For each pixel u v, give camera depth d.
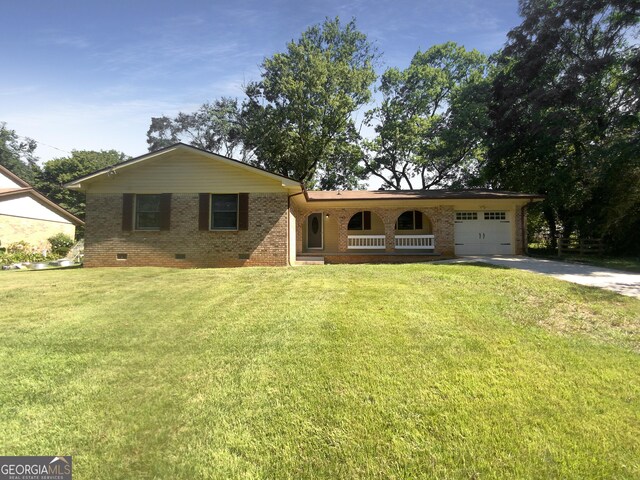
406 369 3.58
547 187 19.30
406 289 7.07
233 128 34.16
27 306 6.40
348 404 2.99
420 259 16.11
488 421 2.74
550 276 8.76
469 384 3.29
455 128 26.48
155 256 13.06
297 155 27.59
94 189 13.27
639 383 3.34
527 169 21.11
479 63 29.86
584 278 8.67
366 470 2.28
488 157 23.14
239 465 2.34
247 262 12.90
